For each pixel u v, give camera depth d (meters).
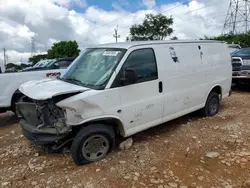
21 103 3.90
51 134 3.59
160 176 3.33
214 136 4.66
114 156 3.92
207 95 5.58
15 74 6.04
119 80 3.83
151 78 4.25
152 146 4.27
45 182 3.29
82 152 3.64
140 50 4.17
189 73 4.98
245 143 4.28
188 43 5.08
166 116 4.64
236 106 6.78
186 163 3.66
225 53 6.07
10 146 4.55
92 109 3.58
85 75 4.11
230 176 3.28
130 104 3.98
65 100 3.42
